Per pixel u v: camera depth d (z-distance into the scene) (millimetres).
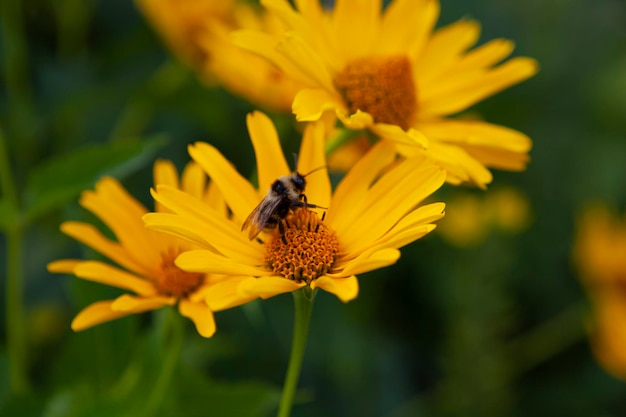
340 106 314
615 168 491
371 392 422
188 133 431
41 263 409
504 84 331
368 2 329
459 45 339
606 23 548
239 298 269
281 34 309
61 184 314
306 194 301
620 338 432
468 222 436
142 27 435
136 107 413
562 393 443
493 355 409
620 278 443
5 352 340
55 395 322
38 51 450
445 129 325
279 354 411
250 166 423
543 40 515
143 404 317
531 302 473
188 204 284
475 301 413
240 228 294
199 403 321
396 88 321
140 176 418
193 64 412
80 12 438
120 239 309
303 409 412
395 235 277
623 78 488
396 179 292
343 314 418
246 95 374
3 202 317
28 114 406
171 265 303
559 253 478
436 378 442
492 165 322
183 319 304
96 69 438
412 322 444
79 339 331
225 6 414
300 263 289
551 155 500
